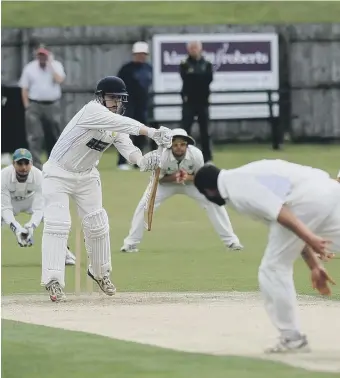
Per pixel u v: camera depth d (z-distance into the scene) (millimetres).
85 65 103250
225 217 54750
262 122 102062
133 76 86562
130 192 76750
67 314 37938
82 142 41156
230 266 50031
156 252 54812
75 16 113625
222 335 33562
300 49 103562
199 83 85938
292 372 28297
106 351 31234
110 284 42344
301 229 29125
